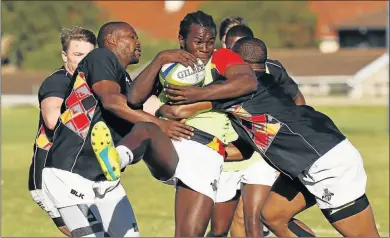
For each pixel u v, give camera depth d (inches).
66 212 866.8
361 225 986.1
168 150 910.4
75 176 864.3
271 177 1150.3
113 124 891.4
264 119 972.6
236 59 950.4
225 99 938.1
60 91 987.3
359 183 981.2
